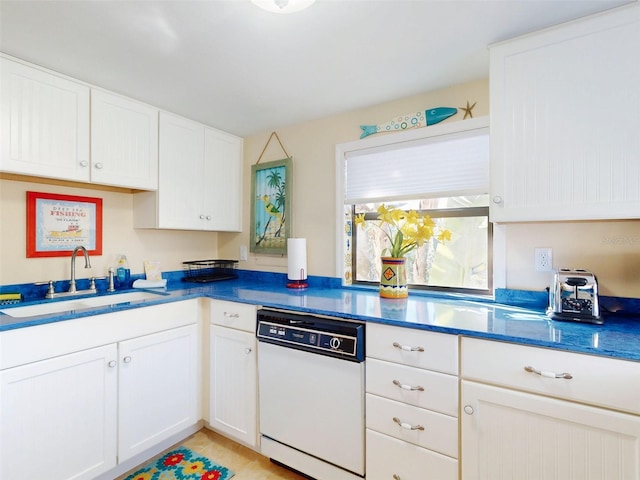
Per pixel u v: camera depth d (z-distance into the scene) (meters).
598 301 1.41
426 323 1.34
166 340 1.89
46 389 1.42
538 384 1.13
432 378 1.32
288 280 2.42
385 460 1.43
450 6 1.24
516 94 1.41
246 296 1.98
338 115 2.32
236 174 2.77
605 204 1.25
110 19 1.31
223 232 2.94
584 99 1.29
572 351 1.08
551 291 1.48
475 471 1.24
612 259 1.50
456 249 2.05
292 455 1.70
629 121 1.22
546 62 1.36
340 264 2.31
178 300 1.95
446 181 1.93
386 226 2.27
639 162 1.20
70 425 1.49
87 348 1.55
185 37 1.43
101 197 2.18
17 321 1.36
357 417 1.49
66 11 1.26
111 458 1.63
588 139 1.28
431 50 1.54
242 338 1.90
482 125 1.81
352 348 1.47
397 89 1.94
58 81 1.71
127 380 1.70
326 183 2.37
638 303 1.44
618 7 1.23
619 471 1.02
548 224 1.64
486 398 1.22
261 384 1.80
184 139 2.35
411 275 2.19
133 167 2.04
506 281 1.75
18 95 1.57
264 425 1.80
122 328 1.68
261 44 1.49
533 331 1.22
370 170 2.21
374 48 1.53
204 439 2.04
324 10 1.26
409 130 2.03
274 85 1.89
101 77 1.79
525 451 1.16
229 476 1.71
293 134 2.54
